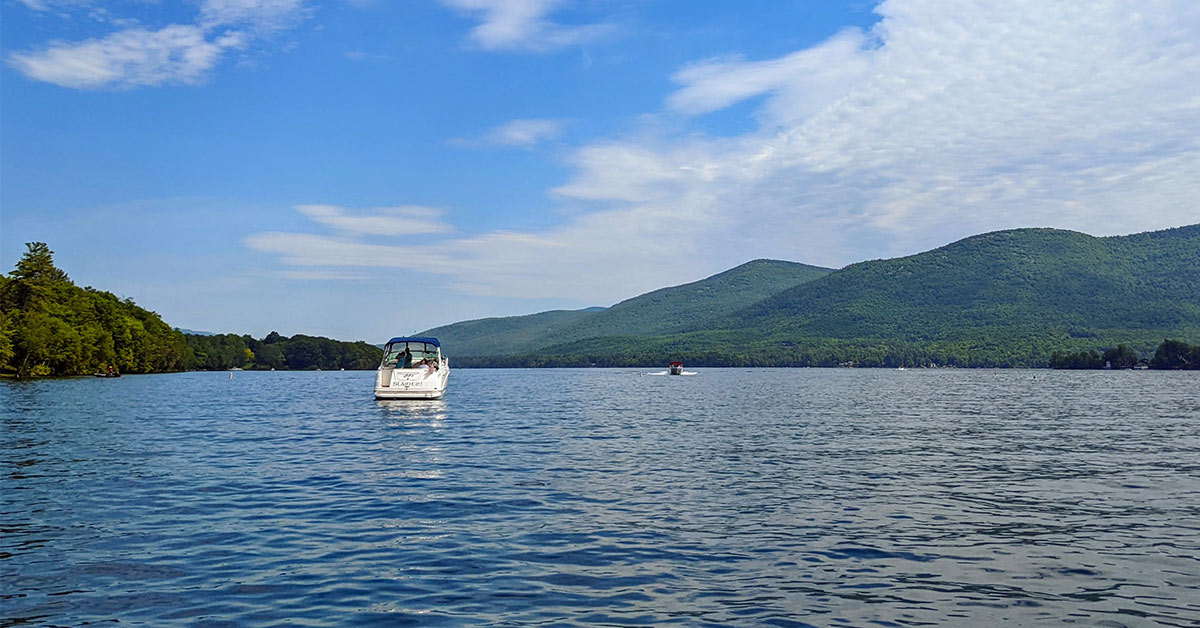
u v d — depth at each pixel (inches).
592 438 1194.0
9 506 635.5
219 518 593.9
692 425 1444.4
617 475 812.0
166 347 5866.1
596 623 369.7
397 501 665.6
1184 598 405.7
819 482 766.5
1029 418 1640.0
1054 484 756.6
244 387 3326.8
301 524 574.9
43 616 374.6
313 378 5002.5
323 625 364.8
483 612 384.5
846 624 369.1
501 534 545.0
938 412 1843.0
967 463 907.4
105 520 584.7
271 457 956.6
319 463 902.4
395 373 2025.1
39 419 1519.4
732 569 459.5
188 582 430.3
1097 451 1029.8
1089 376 5767.7
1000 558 483.5
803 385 3937.0
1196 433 1286.9
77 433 1240.8
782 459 943.0
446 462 914.7
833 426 1427.2
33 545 508.4
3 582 427.5
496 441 1149.1
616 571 455.2
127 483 752.3
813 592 417.1
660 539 530.3
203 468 856.3
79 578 435.8
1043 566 466.0
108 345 4581.7
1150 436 1237.1
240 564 466.6
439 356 2198.6
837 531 554.3
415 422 1491.1
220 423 1449.3
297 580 435.2
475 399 2422.5
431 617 377.1
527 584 429.7
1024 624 368.5
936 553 495.2
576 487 737.6
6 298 4062.5
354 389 3166.8
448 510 627.2
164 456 958.4
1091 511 625.3
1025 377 5561.0
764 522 583.2
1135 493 709.9
